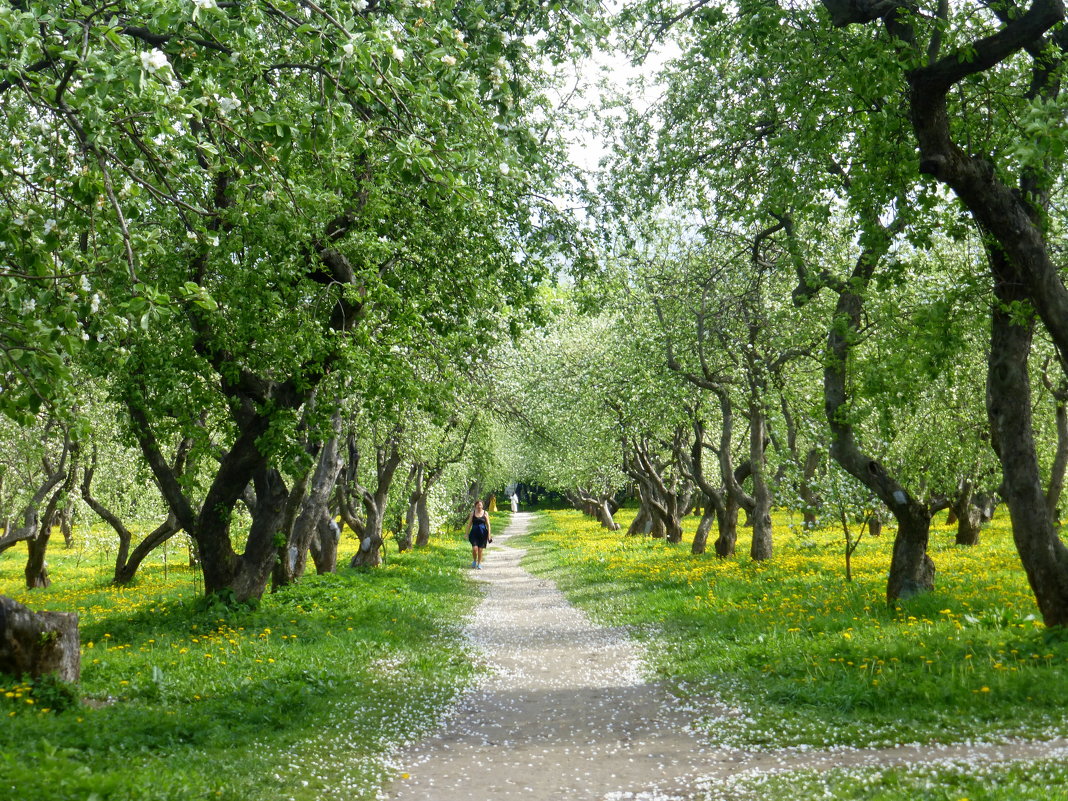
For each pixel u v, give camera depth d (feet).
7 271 21.56
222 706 30.07
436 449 103.24
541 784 23.47
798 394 80.53
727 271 77.66
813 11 36.55
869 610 49.42
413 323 47.29
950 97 36.06
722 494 105.50
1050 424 81.00
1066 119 22.79
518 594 84.17
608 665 43.65
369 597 68.85
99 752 23.17
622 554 115.75
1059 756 21.15
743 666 37.99
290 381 51.08
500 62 24.61
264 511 56.13
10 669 29.84
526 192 49.67
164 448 86.22
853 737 25.71
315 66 22.93
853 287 43.50
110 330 24.63
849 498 63.26
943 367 41.01
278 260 40.57
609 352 97.19
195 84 22.03
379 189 44.24
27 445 80.94
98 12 21.76
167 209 30.63
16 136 23.61
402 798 22.07
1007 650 34.06
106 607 73.05
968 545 93.40
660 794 21.84
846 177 41.06
